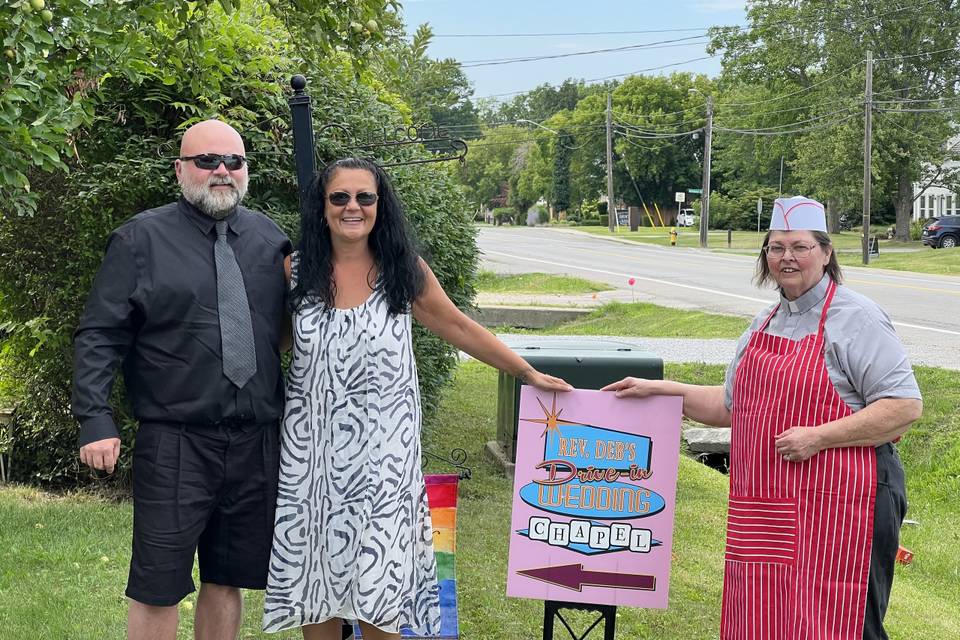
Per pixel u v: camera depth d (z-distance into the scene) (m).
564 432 3.61
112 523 5.86
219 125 3.38
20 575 4.87
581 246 46.59
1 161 4.41
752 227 68.88
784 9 55.81
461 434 8.95
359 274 3.34
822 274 3.36
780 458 3.26
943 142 50.12
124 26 5.01
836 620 3.19
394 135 6.93
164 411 3.26
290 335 3.63
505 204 116.50
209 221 3.37
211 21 6.13
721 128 57.75
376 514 3.23
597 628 4.68
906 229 51.62
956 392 11.05
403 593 3.29
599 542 3.61
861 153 47.56
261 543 3.39
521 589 3.62
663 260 36.56
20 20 4.15
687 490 7.54
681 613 4.93
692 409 3.62
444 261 7.06
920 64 50.03
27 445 7.13
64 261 6.52
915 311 19.25
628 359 5.12
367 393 3.26
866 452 3.21
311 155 4.30
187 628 4.39
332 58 6.70
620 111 85.88
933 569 7.00
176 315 3.26
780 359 3.31
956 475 9.31
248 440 3.33
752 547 3.30
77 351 3.25
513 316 20.00
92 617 4.37
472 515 6.50
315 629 3.50
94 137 6.25
